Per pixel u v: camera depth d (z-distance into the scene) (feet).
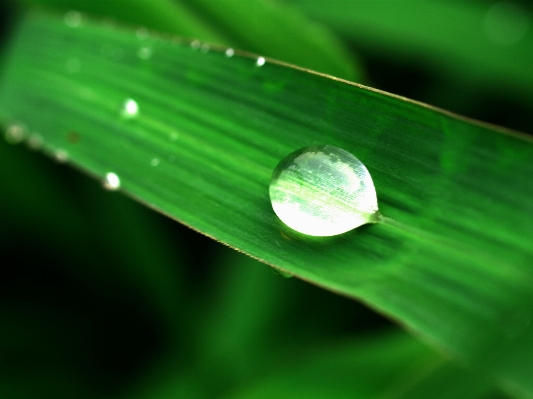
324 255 0.20
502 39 0.27
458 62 0.27
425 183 0.20
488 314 0.20
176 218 0.21
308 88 0.20
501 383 0.20
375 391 0.24
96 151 0.22
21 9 0.24
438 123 0.20
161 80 0.22
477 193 0.20
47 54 0.23
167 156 0.21
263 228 0.20
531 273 0.20
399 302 0.20
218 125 0.21
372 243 0.20
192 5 0.24
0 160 0.27
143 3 0.24
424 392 0.23
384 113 0.20
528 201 0.20
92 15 0.24
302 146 0.21
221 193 0.21
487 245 0.20
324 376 0.25
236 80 0.21
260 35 0.24
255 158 0.21
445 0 0.27
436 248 0.20
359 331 0.27
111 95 0.22
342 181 0.20
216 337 0.27
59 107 0.22
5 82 0.23
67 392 0.27
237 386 0.26
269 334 0.27
